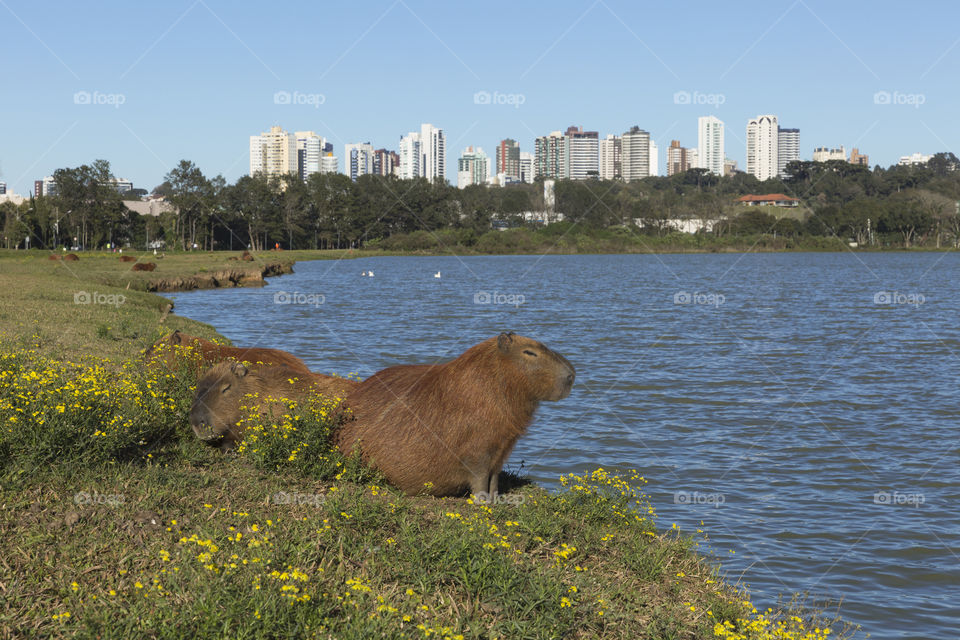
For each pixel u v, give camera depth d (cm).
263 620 451
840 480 1098
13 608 464
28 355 1177
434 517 687
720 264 10688
